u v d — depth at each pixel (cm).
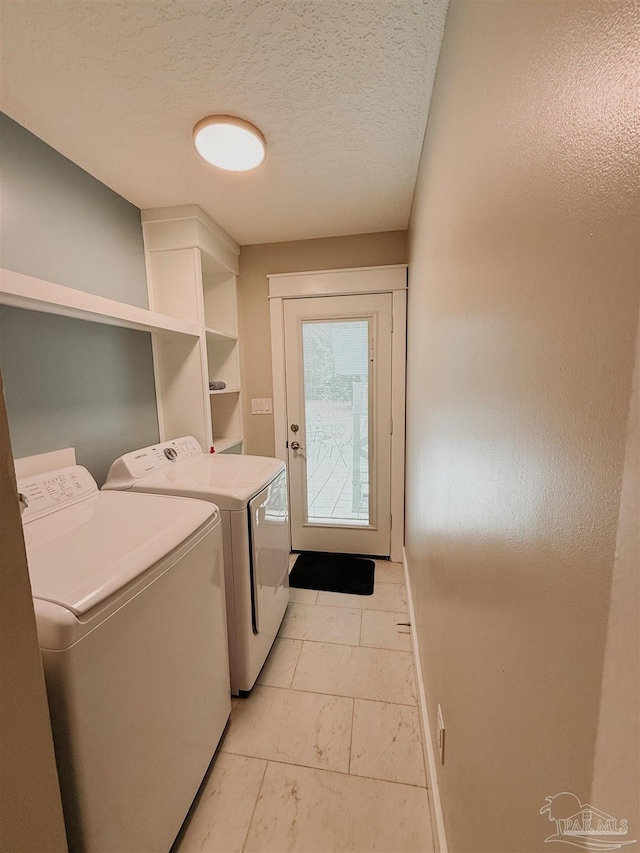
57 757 69
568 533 34
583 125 31
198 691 112
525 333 44
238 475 165
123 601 81
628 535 26
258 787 116
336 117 128
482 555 62
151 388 196
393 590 222
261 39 96
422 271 150
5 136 120
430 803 108
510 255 49
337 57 103
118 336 171
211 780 118
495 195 55
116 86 111
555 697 37
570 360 34
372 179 169
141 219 191
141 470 160
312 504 268
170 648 98
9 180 121
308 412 259
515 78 47
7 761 46
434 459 119
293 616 199
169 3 87
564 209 35
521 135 45
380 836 102
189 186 170
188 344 198
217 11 89
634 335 25
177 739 101
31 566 83
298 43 98
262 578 157
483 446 62
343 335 248
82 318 140
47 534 100
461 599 78
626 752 26
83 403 150
